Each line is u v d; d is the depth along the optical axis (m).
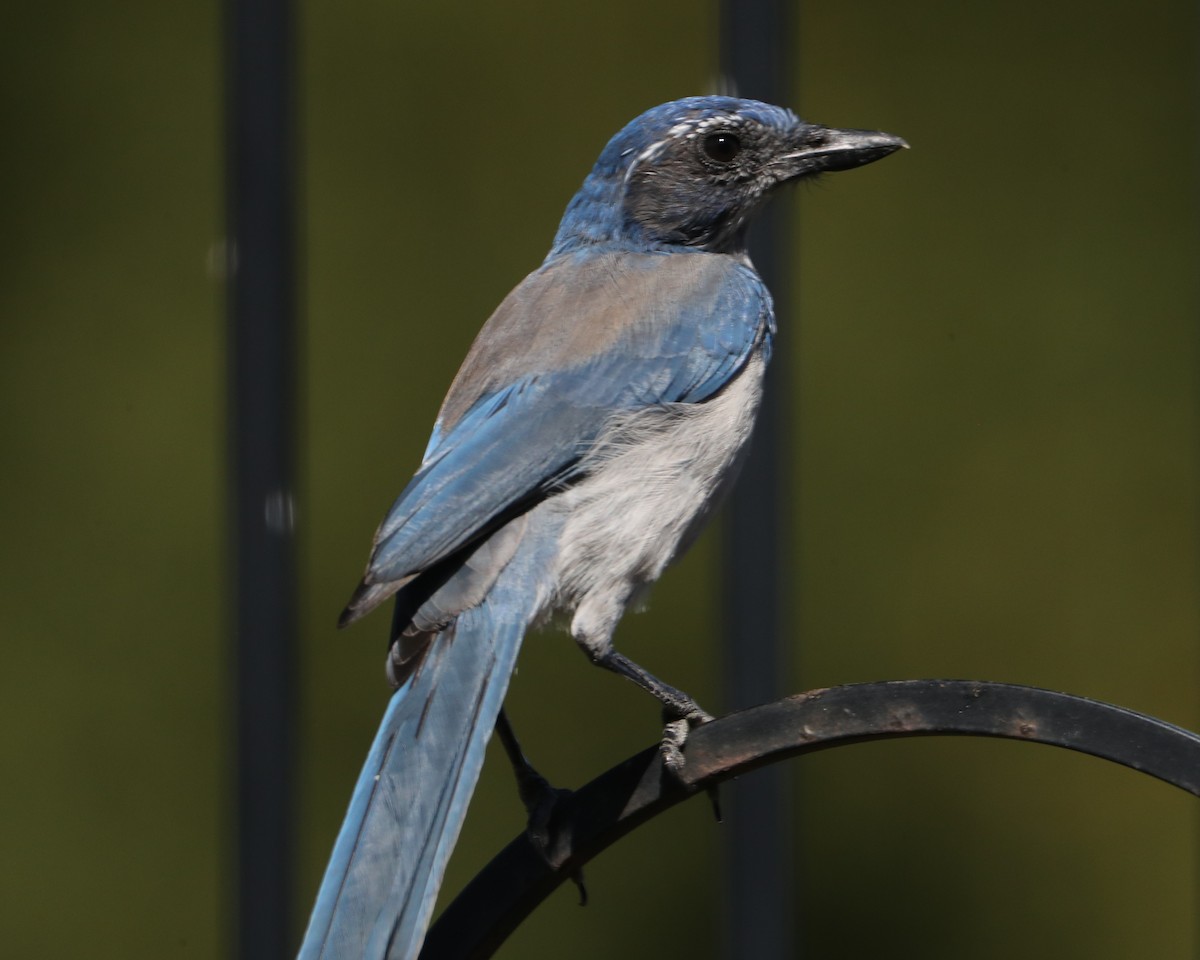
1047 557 13.59
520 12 13.86
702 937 13.04
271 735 7.87
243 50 8.03
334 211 13.63
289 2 8.06
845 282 13.88
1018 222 14.07
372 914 6.43
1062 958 13.20
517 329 8.33
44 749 12.99
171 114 13.73
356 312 13.56
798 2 14.05
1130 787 13.22
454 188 13.71
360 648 13.04
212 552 13.25
